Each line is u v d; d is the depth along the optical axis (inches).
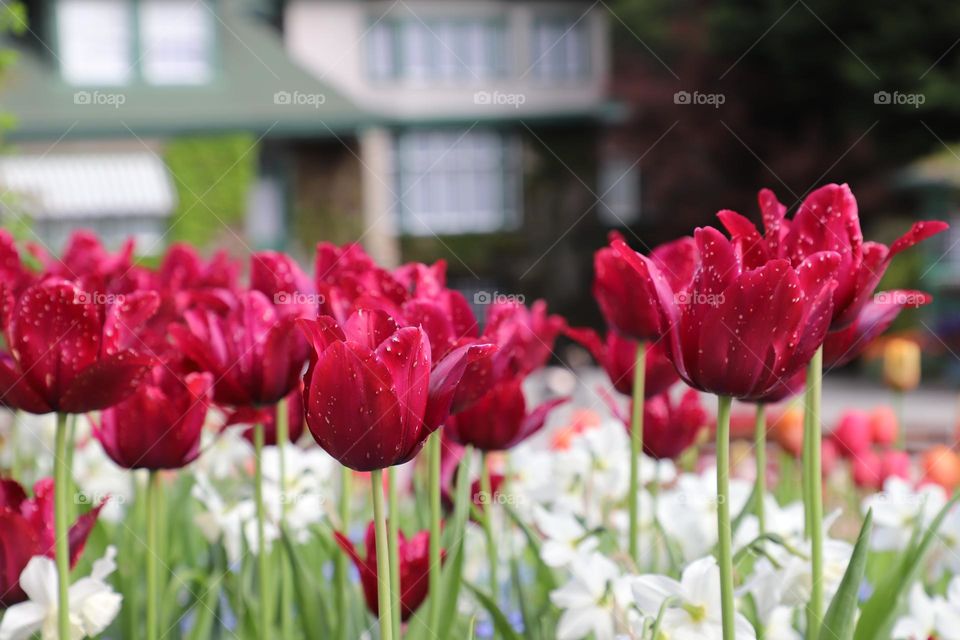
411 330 32.6
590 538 42.5
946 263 461.4
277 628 44.4
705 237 33.6
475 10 604.1
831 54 467.2
